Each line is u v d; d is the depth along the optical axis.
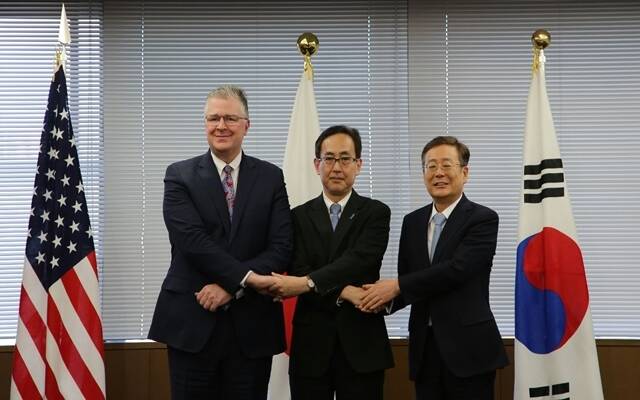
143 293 4.20
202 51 4.30
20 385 3.52
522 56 4.27
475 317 3.11
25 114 4.26
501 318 4.19
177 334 2.96
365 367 3.00
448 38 4.29
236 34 4.32
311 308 3.09
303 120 3.89
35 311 3.58
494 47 4.29
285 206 3.13
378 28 4.31
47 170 3.69
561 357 3.48
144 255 4.21
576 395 3.48
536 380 3.49
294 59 4.32
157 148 4.26
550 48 4.28
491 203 4.24
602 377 4.11
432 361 3.16
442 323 3.11
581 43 4.27
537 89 3.69
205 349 2.96
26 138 4.25
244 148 4.28
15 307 4.19
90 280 3.66
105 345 4.12
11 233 4.21
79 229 3.68
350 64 4.30
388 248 4.23
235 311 2.98
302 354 3.06
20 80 4.26
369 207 3.16
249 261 2.98
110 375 4.13
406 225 3.35
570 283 3.52
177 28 4.30
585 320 3.50
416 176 4.24
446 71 4.28
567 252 3.54
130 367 4.13
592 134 4.24
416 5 4.30
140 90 4.27
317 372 3.02
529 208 3.61
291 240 3.09
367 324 3.08
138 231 4.22
